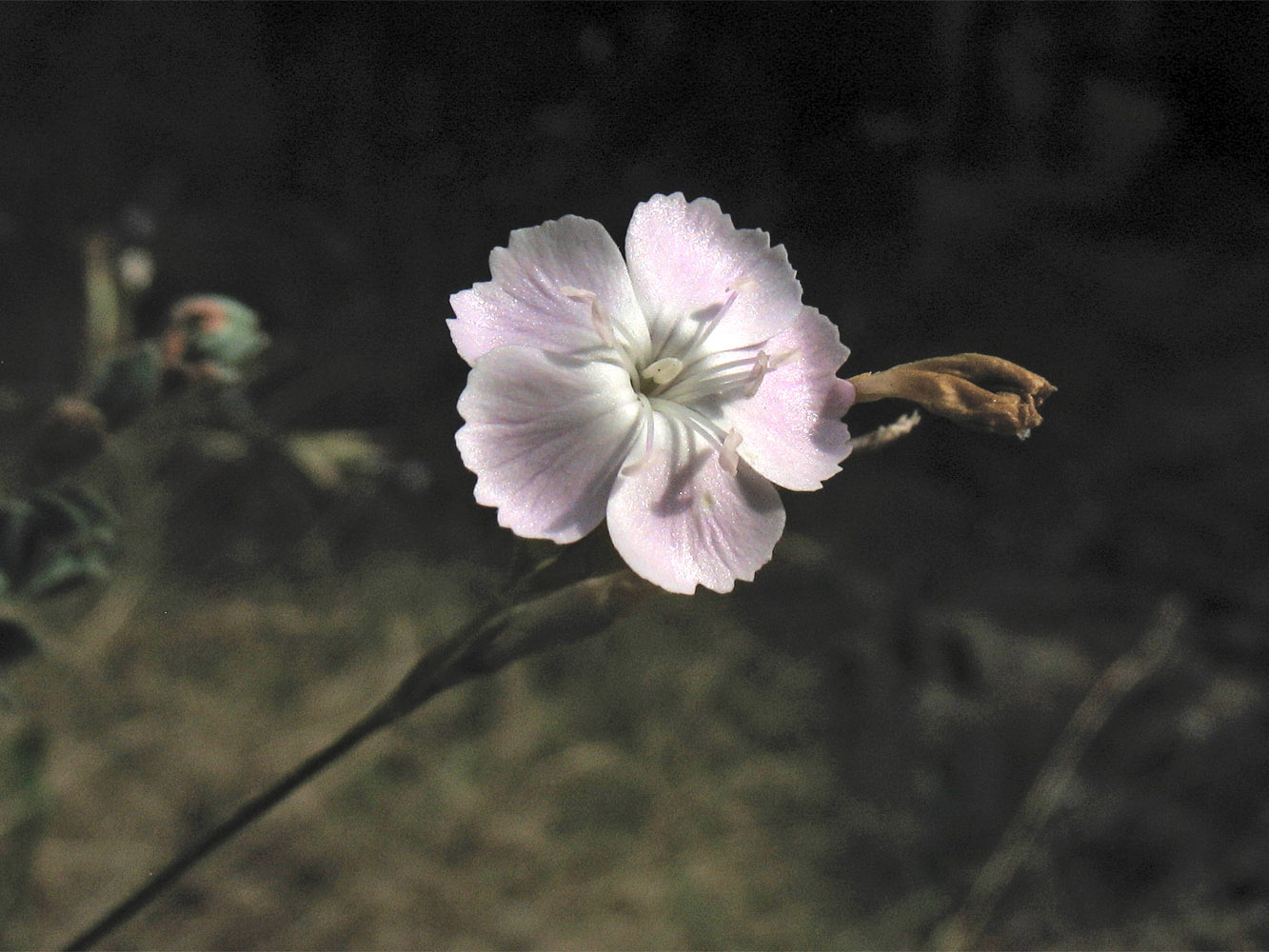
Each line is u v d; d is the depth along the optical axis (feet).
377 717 0.36
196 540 0.82
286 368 0.95
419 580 0.85
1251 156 1.51
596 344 0.36
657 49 1.28
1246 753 0.86
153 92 1.21
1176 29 1.43
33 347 0.90
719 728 0.81
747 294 0.37
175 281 1.00
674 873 0.73
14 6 1.20
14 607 0.48
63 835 0.67
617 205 1.21
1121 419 1.14
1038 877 0.78
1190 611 0.97
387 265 1.12
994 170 1.37
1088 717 0.85
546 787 0.75
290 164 1.21
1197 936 0.77
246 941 0.66
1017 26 1.35
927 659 0.89
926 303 1.21
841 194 1.28
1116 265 1.34
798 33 1.28
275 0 1.30
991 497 1.06
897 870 0.77
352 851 0.70
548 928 0.70
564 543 0.34
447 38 1.29
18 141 1.12
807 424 0.36
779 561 0.92
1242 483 1.07
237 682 0.75
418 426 0.97
